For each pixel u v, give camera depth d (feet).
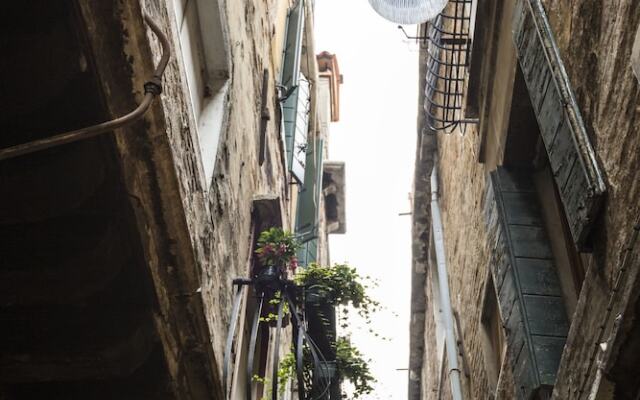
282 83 37.47
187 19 18.21
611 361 12.48
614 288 12.46
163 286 13.87
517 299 18.86
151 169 12.66
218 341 17.06
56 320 13.50
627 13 12.51
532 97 16.63
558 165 14.93
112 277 13.12
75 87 11.92
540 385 17.16
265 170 28.96
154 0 12.84
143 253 13.37
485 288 25.00
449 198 36.19
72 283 12.80
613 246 12.96
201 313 14.57
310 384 23.84
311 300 24.67
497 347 24.85
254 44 26.21
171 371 14.62
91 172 12.21
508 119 20.92
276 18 34.78
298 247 22.94
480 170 26.32
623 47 12.68
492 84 22.65
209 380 15.67
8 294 12.82
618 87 12.87
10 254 12.78
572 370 14.47
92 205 12.80
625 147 12.60
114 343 13.39
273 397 19.07
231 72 20.17
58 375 13.48
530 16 16.99
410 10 20.77
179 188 13.07
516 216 20.43
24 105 11.67
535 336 18.01
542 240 19.93
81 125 12.14
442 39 25.62
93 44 11.39
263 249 22.26
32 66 11.44
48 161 12.19
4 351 13.26
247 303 24.11
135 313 13.71
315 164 50.67
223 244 18.71
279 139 34.06
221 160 18.78
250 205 24.40
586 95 14.25
